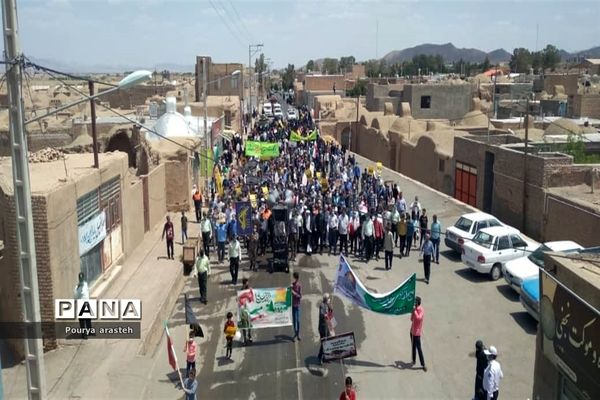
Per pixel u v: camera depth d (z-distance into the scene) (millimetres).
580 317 10547
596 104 57219
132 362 15352
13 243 15383
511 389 14523
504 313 19203
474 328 18078
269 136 58000
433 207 33688
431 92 64562
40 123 39312
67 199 16891
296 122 72688
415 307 15555
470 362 15984
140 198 25906
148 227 27750
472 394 14375
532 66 171125
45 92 57938
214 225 26812
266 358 16312
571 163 27969
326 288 21719
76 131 38031
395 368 15680
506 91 81438
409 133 49281
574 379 10828
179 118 39312
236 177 37281
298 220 25375
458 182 37531
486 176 33875
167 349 16109
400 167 48469
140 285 20719
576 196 26516
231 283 22375
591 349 10195
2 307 15844
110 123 38344
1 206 15727
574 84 75750
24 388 14195
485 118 54125
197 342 17422
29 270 10555
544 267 12773
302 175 36750
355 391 14477
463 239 23625
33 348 10695
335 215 25609
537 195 28188
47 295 15844
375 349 16828
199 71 78250
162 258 23906
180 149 32219
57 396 13703
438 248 24125
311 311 19594
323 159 43156
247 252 25891
